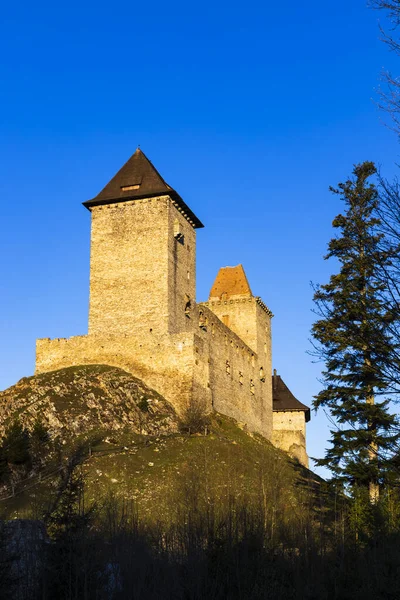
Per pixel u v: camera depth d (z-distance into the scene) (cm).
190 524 3134
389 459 2400
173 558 3014
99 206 8119
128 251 7881
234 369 9044
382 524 3428
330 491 4297
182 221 8206
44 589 2491
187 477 5312
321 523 3850
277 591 2775
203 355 7525
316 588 2786
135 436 6344
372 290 1886
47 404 6438
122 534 3041
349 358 2033
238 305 10431
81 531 2773
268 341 10862
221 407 8325
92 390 6819
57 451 5891
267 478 5525
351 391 4056
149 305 7631
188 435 6588
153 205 7931
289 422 11188
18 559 2580
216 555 2883
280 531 3600
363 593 2722
